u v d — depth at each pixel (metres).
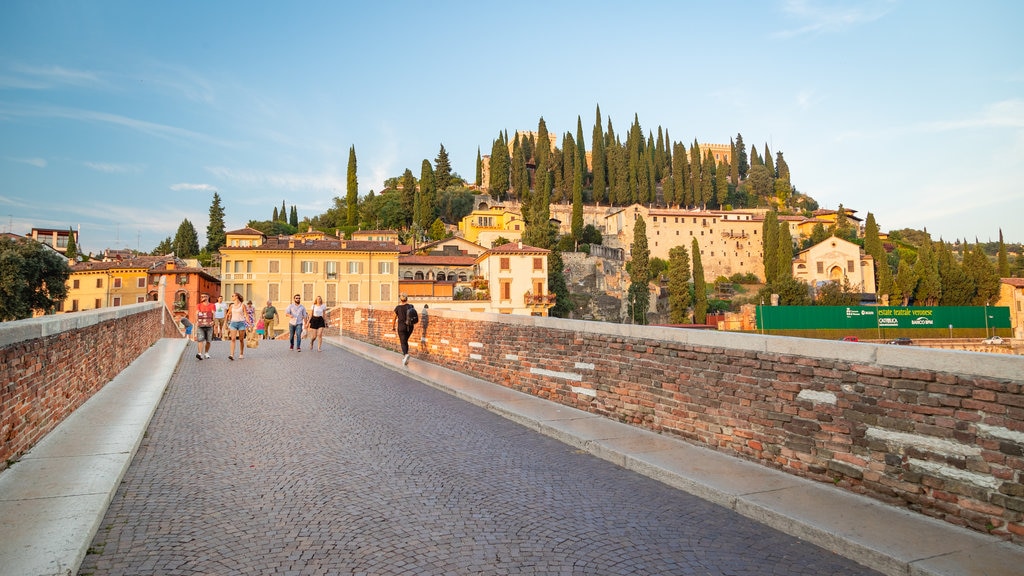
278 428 8.87
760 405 7.11
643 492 6.35
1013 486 4.75
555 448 8.21
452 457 7.52
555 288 86.62
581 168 150.25
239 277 66.31
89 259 102.81
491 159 143.75
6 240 45.41
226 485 6.20
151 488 6.09
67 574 3.95
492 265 69.56
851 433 6.07
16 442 6.64
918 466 5.45
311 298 67.81
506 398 11.48
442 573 4.24
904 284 98.38
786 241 108.50
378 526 5.13
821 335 74.75
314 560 4.42
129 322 16.09
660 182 172.62
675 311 99.12
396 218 118.69
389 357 18.69
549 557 4.57
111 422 8.64
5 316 43.88
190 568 4.25
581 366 10.51
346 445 7.95
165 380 12.92
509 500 5.93
